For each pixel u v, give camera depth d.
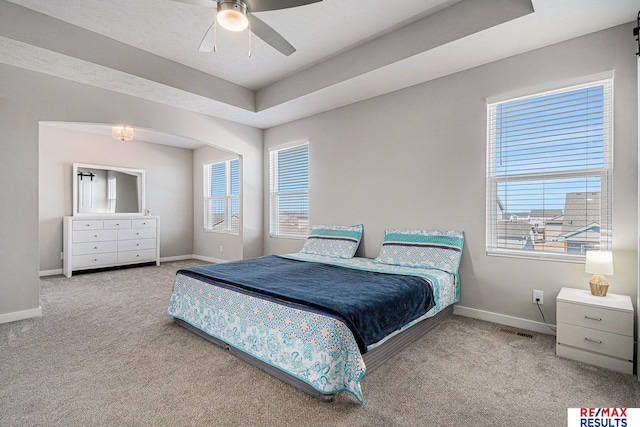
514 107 2.88
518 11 2.27
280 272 2.87
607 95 2.44
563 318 2.24
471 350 2.36
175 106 4.10
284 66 3.62
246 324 2.20
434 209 3.33
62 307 3.43
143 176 6.20
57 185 5.25
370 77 3.25
